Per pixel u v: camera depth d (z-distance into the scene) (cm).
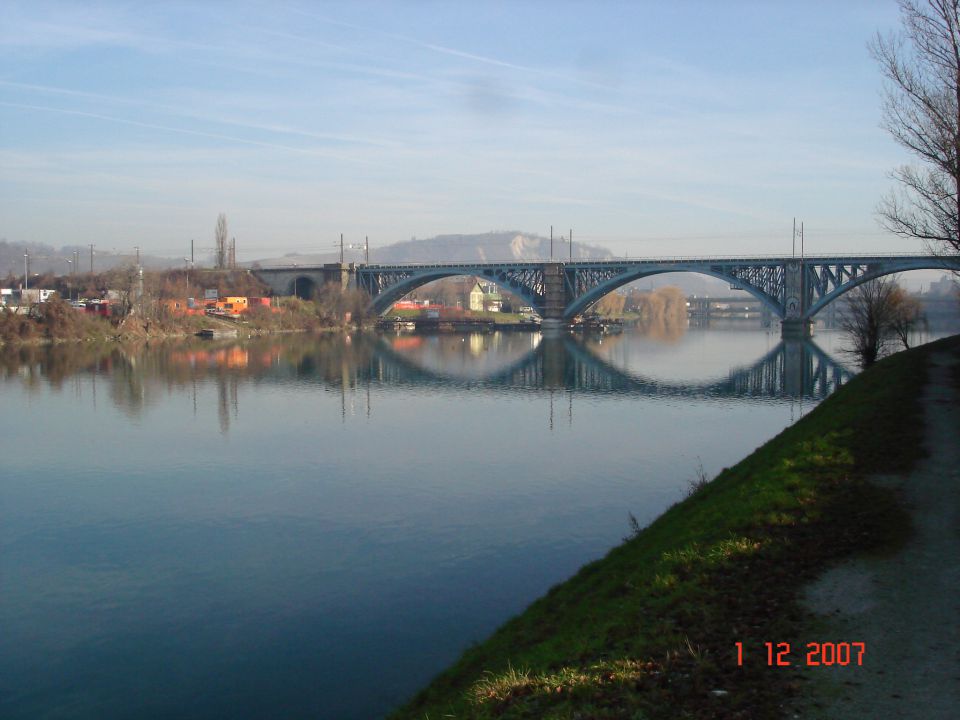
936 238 3594
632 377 9744
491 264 18688
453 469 4700
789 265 14762
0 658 2452
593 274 17800
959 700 1200
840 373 9906
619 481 4362
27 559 3262
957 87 3366
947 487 2186
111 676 2342
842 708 1202
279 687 2250
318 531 3559
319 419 6594
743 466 3128
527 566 3073
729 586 1681
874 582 1622
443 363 11650
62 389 8294
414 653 2408
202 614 2723
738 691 1282
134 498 4141
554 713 1308
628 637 1551
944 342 6806
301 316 18988
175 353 12581
